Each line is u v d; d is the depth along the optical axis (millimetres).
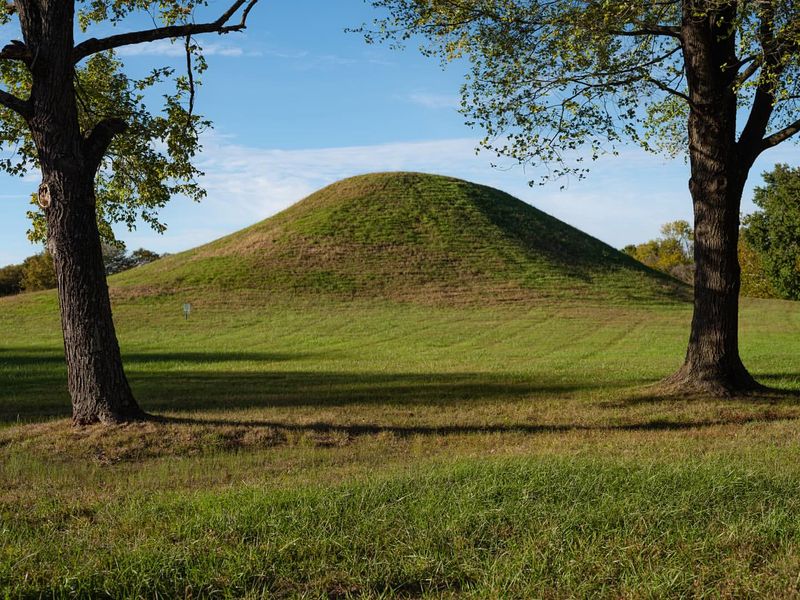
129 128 13789
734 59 15195
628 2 13859
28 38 11133
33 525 6504
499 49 15539
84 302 11430
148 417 11797
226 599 4738
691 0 14125
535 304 53312
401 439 11727
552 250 70688
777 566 5172
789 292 67625
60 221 11266
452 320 45469
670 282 67562
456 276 60469
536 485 7117
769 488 6961
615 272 67125
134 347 34719
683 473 7520
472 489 6961
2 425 12984
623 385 18750
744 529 5801
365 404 15625
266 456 10367
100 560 5285
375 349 33094
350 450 10844
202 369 25406
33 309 50219
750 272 80688
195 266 62438
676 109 18188
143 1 13656
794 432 11594
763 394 15203
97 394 11477
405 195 78188
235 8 12406
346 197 78062
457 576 5090
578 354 29922
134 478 9008
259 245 67062
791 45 13266
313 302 52281
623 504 6430
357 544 5594
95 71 14375
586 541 5605
